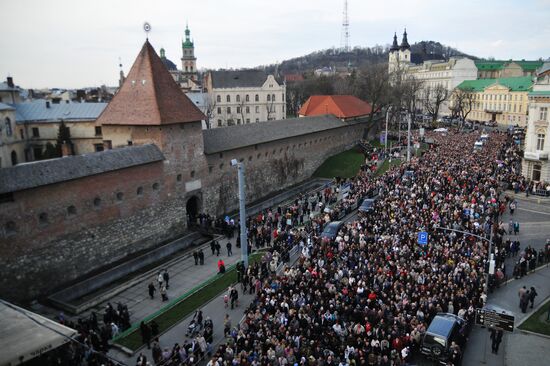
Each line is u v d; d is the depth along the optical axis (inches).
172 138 1667.1
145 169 1553.9
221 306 1148.5
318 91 5782.5
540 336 976.3
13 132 2539.4
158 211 1624.0
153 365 879.7
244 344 853.2
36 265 1217.4
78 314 1151.6
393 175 2112.5
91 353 866.1
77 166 1323.8
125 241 1492.4
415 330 874.8
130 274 1405.0
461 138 3344.0
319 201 2007.9
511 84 4933.6
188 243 1673.2
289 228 1601.9
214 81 4793.3
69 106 2881.4
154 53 1711.4
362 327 871.7
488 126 4751.5
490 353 919.7
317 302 967.6
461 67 6063.0
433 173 2043.6
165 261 1503.4
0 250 1132.5
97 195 1380.4
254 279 1203.9
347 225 1480.1
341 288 1057.5
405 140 3565.5
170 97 1690.5
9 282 1156.5
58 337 673.6
